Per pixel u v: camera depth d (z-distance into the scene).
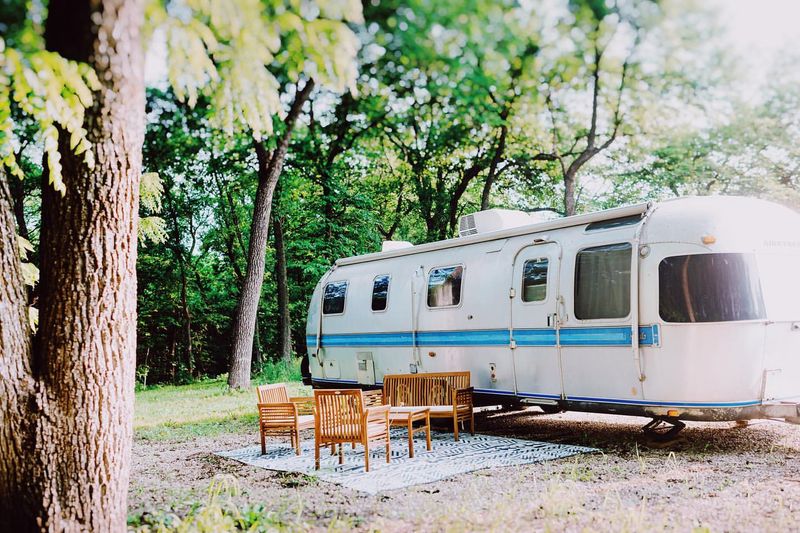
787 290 8.27
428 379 10.55
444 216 27.59
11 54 3.48
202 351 32.88
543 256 9.77
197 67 3.82
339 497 6.53
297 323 31.50
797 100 25.16
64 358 4.51
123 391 4.73
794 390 8.23
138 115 4.58
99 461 4.59
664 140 26.02
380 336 12.53
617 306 8.68
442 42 23.33
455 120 25.75
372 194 30.55
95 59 4.14
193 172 27.00
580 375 9.12
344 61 3.73
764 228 8.33
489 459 8.16
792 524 5.14
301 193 27.84
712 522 5.27
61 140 4.44
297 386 19.53
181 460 9.05
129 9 4.20
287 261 29.55
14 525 4.44
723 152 26.31
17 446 4.45
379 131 26.20
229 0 3.41
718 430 9.67
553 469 7.49
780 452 8.01
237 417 13.38
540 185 29.91
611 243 8.88
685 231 8.20
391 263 12.74
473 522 5.46
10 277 4.54
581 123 26.20
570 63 23.94
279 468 8.11
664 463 7.63
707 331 7.92
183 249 30.06
